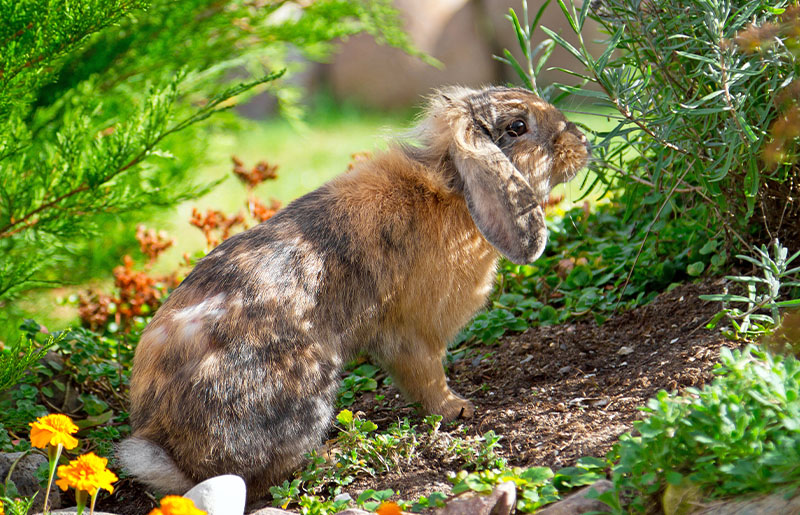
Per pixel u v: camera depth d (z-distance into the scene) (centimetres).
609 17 504
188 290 448
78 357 566
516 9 1630
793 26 394
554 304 634
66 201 626
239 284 438
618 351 525
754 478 317
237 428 418
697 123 488
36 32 575
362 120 1630
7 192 620
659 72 502
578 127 540
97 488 334
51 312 783
